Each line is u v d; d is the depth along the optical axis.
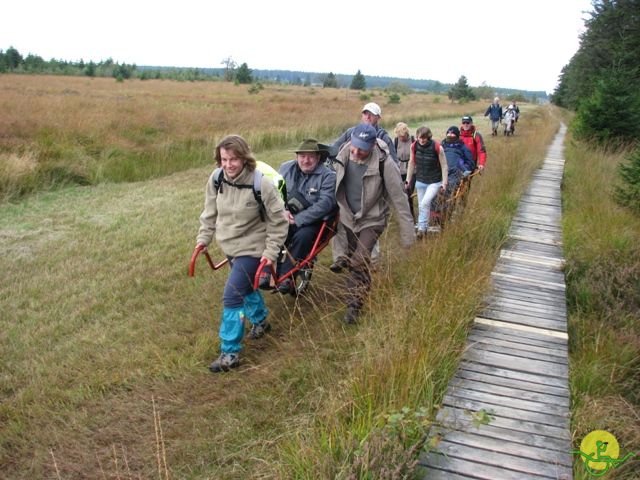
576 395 3.93
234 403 4.05
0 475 3.39
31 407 3.93
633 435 3.57
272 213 4.29
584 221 8.20
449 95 69.44
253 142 15.33
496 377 3.84
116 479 3.36
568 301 5.55
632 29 27.36
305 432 3.37
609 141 16.25
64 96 25.95
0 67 62.19
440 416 3.31
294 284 5.13
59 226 7.91
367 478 2.63
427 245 5.53
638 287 5.41
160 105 23.58
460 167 7.72
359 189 5.06
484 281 5.19
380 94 67.62
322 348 4.66
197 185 10.87
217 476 3.36
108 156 11.83
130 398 4.10
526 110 48.88
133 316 5.27
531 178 11.63
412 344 3.76
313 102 34.97
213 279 6.12
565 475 2.85
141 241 7.34
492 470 2.88
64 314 5.26
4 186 9.34
